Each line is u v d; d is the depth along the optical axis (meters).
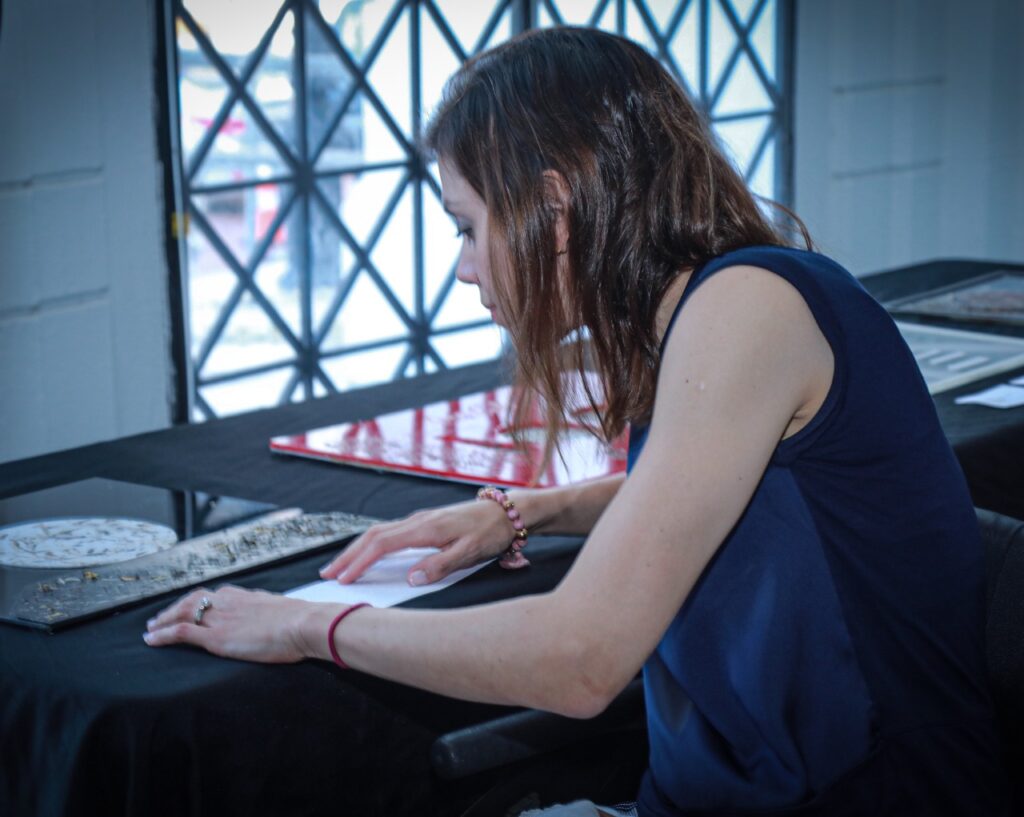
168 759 1.09
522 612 1.04
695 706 1.12
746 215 1.12
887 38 4.98
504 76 1.12
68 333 3.15
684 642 1.09
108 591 1.29
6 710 1.15
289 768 1.17
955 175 5.36
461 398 2.12
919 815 1.08
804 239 1.23
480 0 3.90
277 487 1.71
